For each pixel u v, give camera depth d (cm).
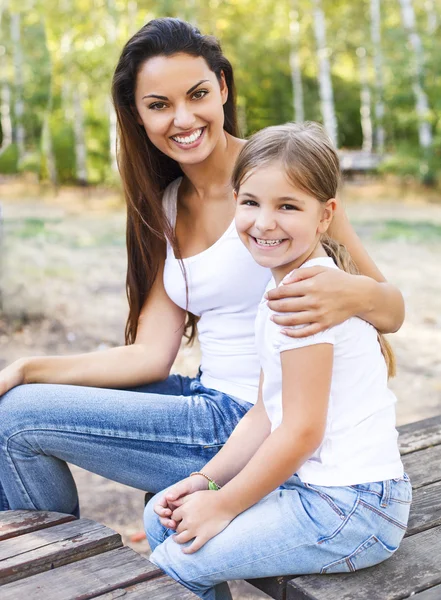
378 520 170
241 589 296
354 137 2334
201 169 221
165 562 178
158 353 231
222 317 216
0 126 2172
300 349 168
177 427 206
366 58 1908
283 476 169
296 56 1888
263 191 172
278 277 187
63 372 222
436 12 1738
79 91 1798
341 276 177
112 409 205
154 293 238
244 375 214
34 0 1689
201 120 211
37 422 202
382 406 178
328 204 179
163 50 206
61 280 836
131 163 229
